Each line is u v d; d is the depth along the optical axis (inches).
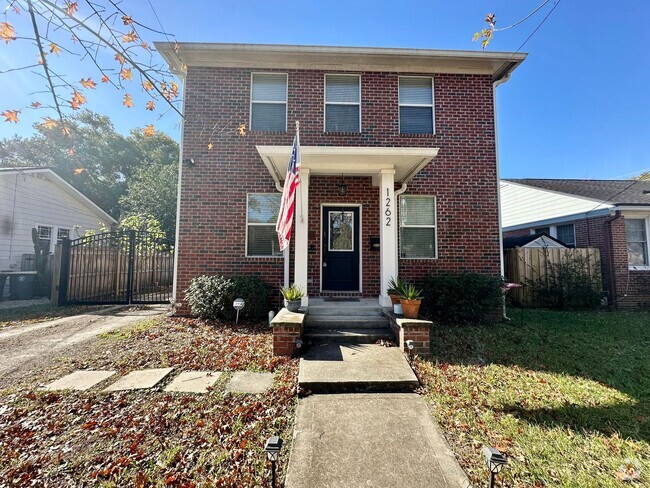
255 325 249.8
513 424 120.1
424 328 192.4
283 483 90.2
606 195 430.3
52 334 229.9
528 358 191.8
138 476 91.7
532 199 511.5
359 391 148.1
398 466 97.3
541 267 376.8
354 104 309.7
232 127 297.7
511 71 317.7
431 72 313.0
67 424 117.3
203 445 106.0
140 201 727.7
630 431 116.7
